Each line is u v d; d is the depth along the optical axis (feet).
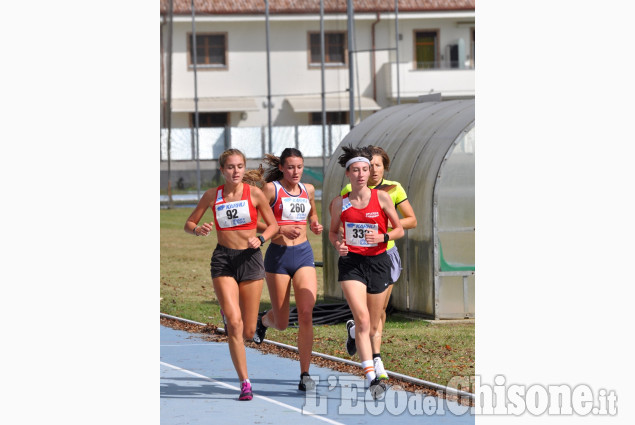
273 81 434.71
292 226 76.79
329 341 99.60
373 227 73.97
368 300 75.61
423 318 114.52
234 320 73.15
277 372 84.84
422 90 435.94
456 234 113.29
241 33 432.66
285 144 417.08
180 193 391.45
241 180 74.95
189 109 418.31
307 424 65.16
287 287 78.38
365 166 73.72
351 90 274.36
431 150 115.75
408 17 436.76
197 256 197.57
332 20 435.12
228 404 71.82
